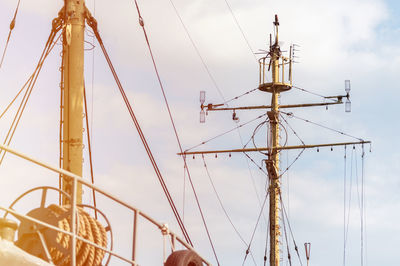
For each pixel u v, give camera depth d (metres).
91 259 15.26
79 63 22.44
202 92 39.44
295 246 39.47
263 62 40.06
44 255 14.62
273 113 38.66
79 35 22.53
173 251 17.09
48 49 22.53
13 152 13.38
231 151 39.34
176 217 24.09
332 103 39.75
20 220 14.75
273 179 39.06
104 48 23.42
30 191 14.81
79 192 21.27
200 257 17.95
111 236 15.52
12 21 22.59
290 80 39.94
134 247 15.70
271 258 38.88
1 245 12.97
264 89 39.75
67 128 22.05
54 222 14.69
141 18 25.31
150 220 16.38
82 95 22.39
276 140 39.56
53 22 22.62
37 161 13.77
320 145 39.16
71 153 21.84
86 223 15.37
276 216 39.22
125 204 15.62
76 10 22.50
